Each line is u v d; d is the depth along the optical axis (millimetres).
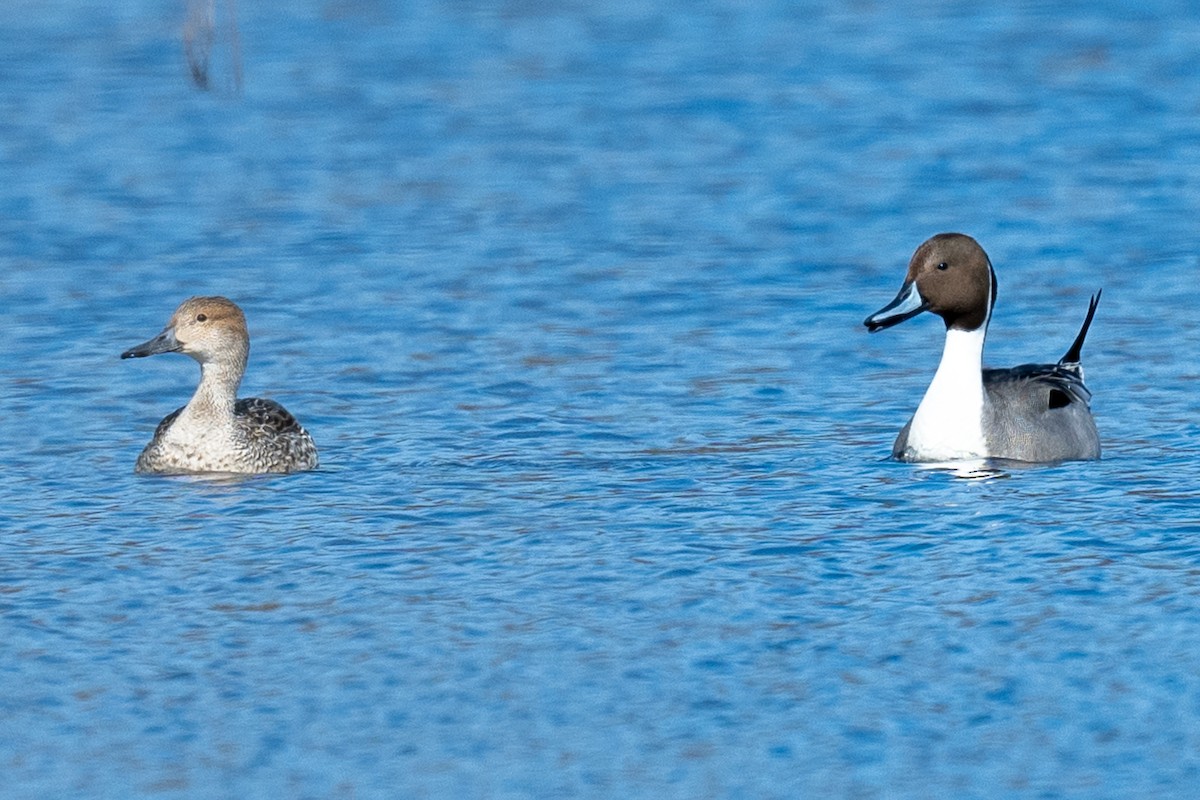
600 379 19562
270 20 46656
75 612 12672
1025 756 10383
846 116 34969
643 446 17000
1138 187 28859
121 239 26625
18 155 32281
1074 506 14695
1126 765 10250
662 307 22734
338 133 34281
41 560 13758
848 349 20859
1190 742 10492
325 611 12625
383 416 18312
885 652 11758
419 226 27375
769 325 21922
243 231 27125
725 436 17344
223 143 33438
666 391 19078
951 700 11070
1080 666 11492
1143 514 14422
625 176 30625
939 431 16219
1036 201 28219
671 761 10391
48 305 23000
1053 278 23969
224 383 16469
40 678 11578
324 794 10086
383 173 31094
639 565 13453
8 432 17844
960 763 10312
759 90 37594
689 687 11297
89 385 19641
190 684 11469
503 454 16781
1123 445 16797
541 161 31844
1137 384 19094
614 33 44406
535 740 10656
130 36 43812
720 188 29656
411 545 14023
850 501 14992
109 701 11250
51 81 38844
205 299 16469
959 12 46500
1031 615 12320
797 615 12398
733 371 19906
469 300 23156
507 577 13242
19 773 10367
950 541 13875
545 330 21688
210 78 39125
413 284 24000
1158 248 25234
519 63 40844
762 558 13555
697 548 13812
